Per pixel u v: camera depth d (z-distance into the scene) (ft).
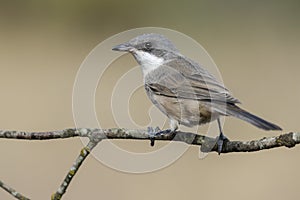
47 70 74.59
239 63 78.84
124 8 92.53
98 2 91.04
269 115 65.21
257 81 74.28
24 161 54.44
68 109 65.62
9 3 91.30
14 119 62.49
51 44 81.66
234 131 58.34
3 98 67.36
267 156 56.80
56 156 55.36
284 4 94.22
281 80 74.54
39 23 87.92
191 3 95.81
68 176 26.25
